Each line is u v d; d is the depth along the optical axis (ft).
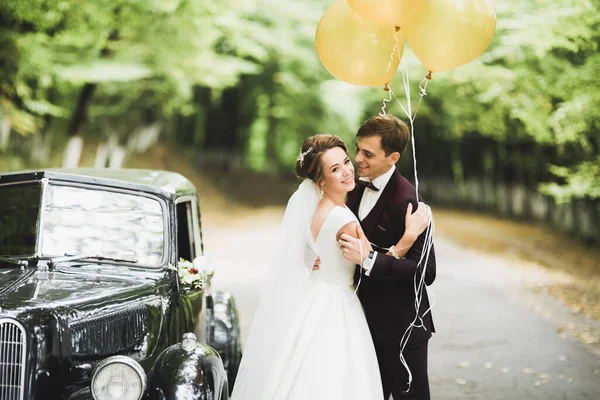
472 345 26.16
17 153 66.90
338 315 12.29
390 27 13.58
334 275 12.52
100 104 79.46
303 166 12.59
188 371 12.01
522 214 87.45
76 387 12.41
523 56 44.45
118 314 13.14
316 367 11.97
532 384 20.95
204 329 17.90
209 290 18.35
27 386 11.66
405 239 12.16
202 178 107.45
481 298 36.73
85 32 48.52
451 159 109.91
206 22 53.01
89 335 12.56
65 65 49.49
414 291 12.67
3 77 46.42
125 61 51.90
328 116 89.20
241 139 116.26
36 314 11.89
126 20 50.39
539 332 28.45
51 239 14.69
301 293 12.49
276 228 76.38
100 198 15.05
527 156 82.79
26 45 44.98
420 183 118.11
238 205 101.60
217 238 65.77
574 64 44.16
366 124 12.57
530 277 44.70
